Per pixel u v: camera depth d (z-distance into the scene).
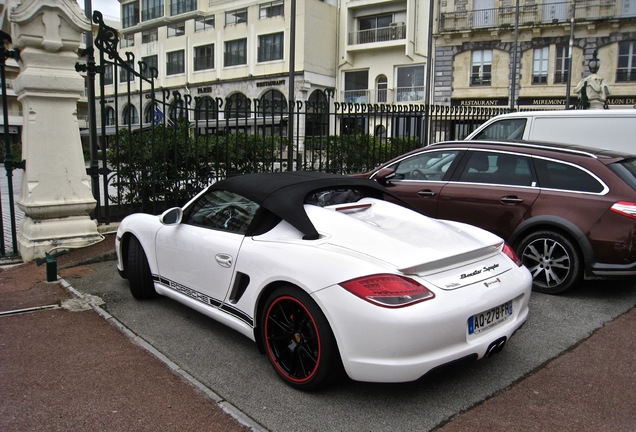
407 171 6.57
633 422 2.92
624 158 5.26
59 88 6.16
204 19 45.44
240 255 3.53
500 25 32.41
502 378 3.43
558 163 5.32
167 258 4.34
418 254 3.06
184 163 7.96
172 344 3.90
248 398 3.12
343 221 3.38
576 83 31.36
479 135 8.39
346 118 9.84
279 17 38.22
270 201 3.54
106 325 4.23
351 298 2.83
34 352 3.69
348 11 38.88
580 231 4.93
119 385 3.23
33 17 5.86
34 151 6.13
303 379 3.13
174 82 45.69
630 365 3.65
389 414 2.96
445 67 34.84
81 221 6.48
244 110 8.34
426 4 35.34
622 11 29.97
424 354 2.79
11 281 5.37
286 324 3.25
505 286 3.24
